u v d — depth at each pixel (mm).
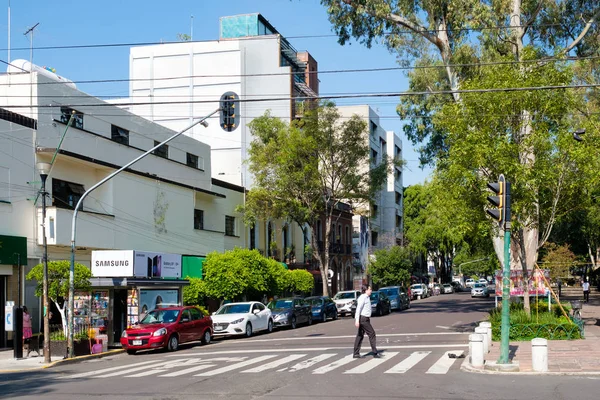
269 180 43031
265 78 54156
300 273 44125
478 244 53000
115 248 32438
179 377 15508
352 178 44156
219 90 53719
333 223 65062
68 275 23531
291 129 43000
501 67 24656
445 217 24016
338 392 12328
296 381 14055
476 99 23250
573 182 23188
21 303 26609
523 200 22312
